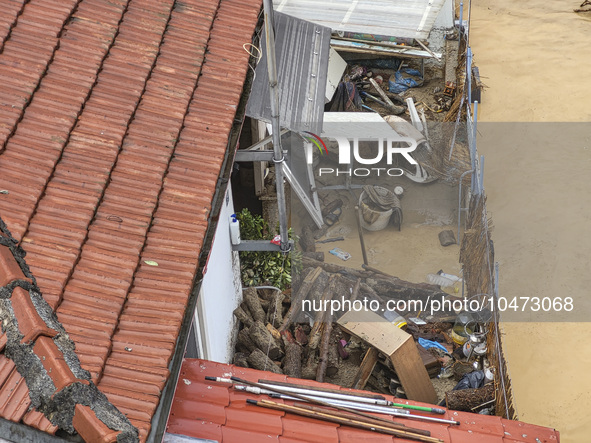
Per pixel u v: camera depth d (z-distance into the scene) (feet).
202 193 28.68
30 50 30.42
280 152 37.58
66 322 22.56
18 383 19.38
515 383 49.03
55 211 25.62
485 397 41.42
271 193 60.75
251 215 54.54
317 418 28.22
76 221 25.57
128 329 23.40
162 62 33.63
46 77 29.94
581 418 46.42
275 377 30.14
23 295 20.98
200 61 34.58
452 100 71.51
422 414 30.35
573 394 48.08
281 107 40.09
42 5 32.55
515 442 29.91
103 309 23.45
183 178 29.04
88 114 29.35
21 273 22.12
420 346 46.55
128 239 25.91
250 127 58.13
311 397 29.27
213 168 29.84
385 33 65.67
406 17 67.05
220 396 28.25
